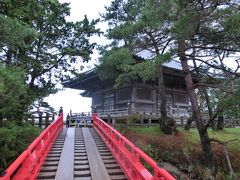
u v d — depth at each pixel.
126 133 20.08
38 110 20.23
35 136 15.48
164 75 26.89
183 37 11.45
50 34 19.23
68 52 19.64
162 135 19.73
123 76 19.86
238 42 12.34
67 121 26.34
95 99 36.06
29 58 16.25
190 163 15.88
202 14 10.99
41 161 9.58
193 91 15.75
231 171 13.73
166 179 5.32
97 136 16.67
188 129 22.69
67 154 11.59
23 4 12.64
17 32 9.70
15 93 10.30
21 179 6.28
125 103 28.64
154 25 11.55
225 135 22.25
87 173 9.16
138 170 7.21
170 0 10.36
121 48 18.19
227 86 13.33
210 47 12.84
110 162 10.74
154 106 28.95
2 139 10.94
